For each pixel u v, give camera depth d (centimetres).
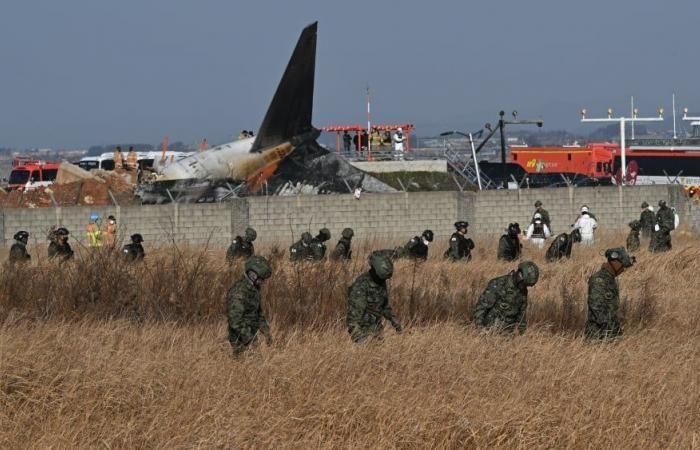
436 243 11950
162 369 3653
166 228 14400
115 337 4297
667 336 4819
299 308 5409
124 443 3130
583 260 8606
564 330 5247
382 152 19512
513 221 15650
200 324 5041
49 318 5025
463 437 3244
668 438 3325
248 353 3962
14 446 3094
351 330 4388
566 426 3284
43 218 14050
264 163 17138
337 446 3158
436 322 5084
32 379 3512
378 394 3391
